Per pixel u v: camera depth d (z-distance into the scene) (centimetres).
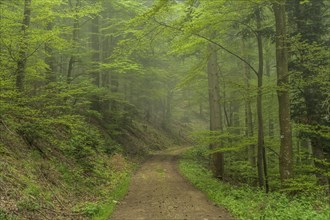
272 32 1433
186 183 1633
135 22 1121
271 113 2150
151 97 3803
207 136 1731
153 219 917
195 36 1320
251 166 2022
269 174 1673
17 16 1276
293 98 1609
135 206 1102
